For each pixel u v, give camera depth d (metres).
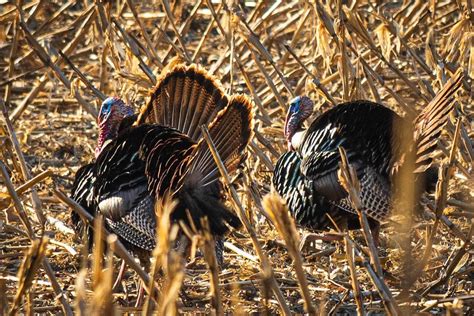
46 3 24.95
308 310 9.84
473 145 17.73
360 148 14.79
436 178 14.79
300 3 22.02
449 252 15.00
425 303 12.98
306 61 21.41
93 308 8.99
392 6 26.14
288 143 17.64
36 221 16.39
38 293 13.73
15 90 23.23
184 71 14.41
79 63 24.47
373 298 13.59
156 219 13.13
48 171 13.36
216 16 19.83
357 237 16.30
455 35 17.42
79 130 21.41
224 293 13.88
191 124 14.38
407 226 11.27
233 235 15.70
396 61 22.38
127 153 13.52
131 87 18.81
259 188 16.84
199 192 12.95
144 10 27.14
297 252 9.69
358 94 17.61
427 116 14.00
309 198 15.38
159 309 9.51
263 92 20.72
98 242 9.40
